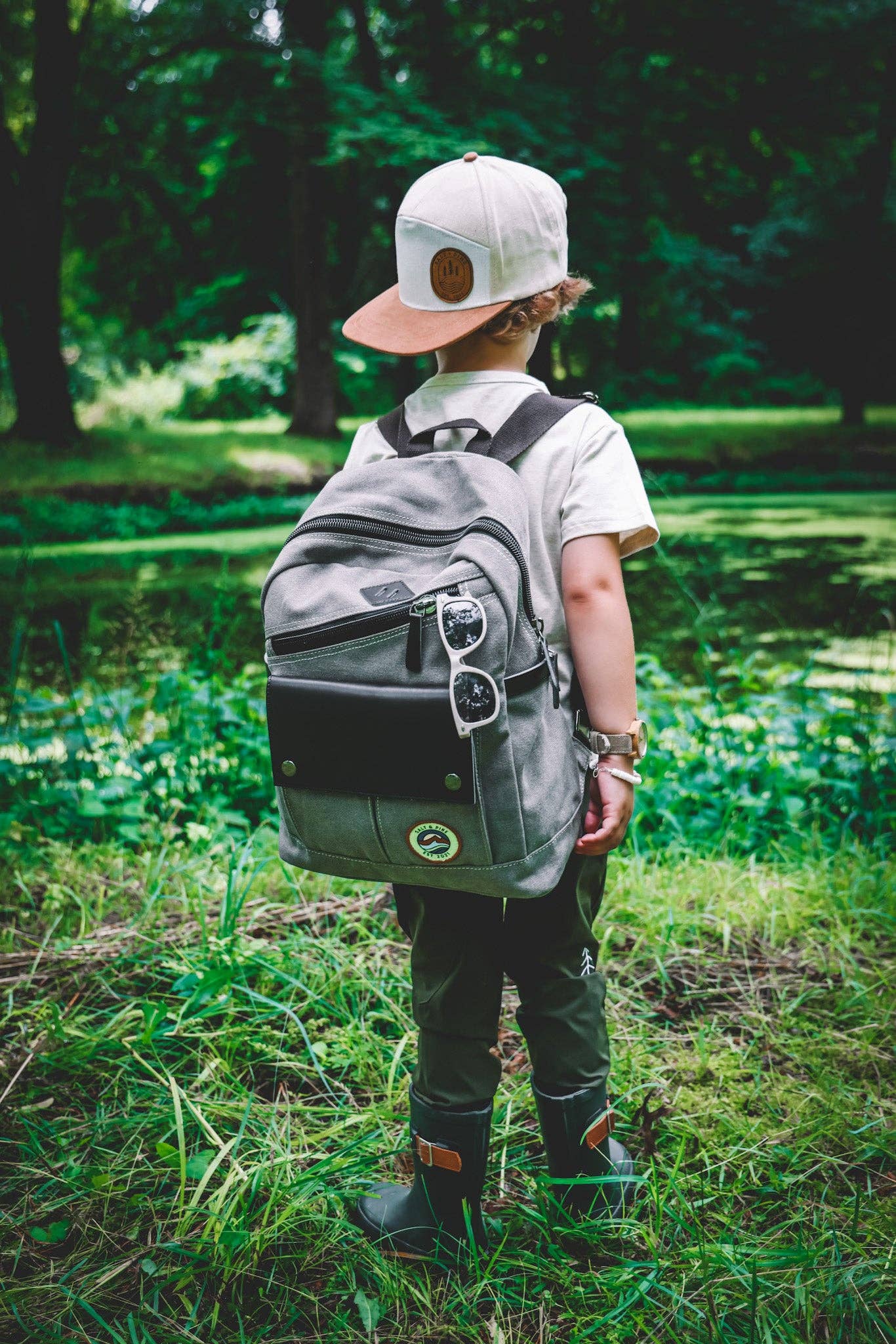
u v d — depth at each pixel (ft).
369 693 4.22
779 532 38.09
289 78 43.96
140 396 79.51
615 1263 5.19
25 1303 4.94
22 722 12.28
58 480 44.16
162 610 24.26
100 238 61.11
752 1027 7.26
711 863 9.52
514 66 51.26
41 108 47.70
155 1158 5.90
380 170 46.55
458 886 4.39
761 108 47.67
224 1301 5.03
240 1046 6.90
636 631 21.38
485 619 4.07
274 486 49.16
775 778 10.73
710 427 64.54
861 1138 6.06
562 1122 5.09
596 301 64.08
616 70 47.39
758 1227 5.43
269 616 4.52
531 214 4.76
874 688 15.01
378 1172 5.88
